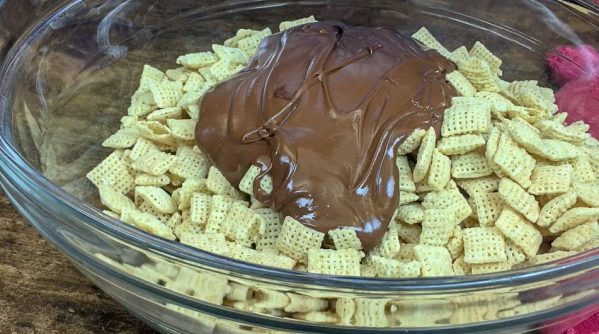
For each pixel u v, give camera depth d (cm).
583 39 36
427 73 30
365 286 19
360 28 33
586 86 35
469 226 28
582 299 22
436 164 27
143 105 33
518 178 27
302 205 26
